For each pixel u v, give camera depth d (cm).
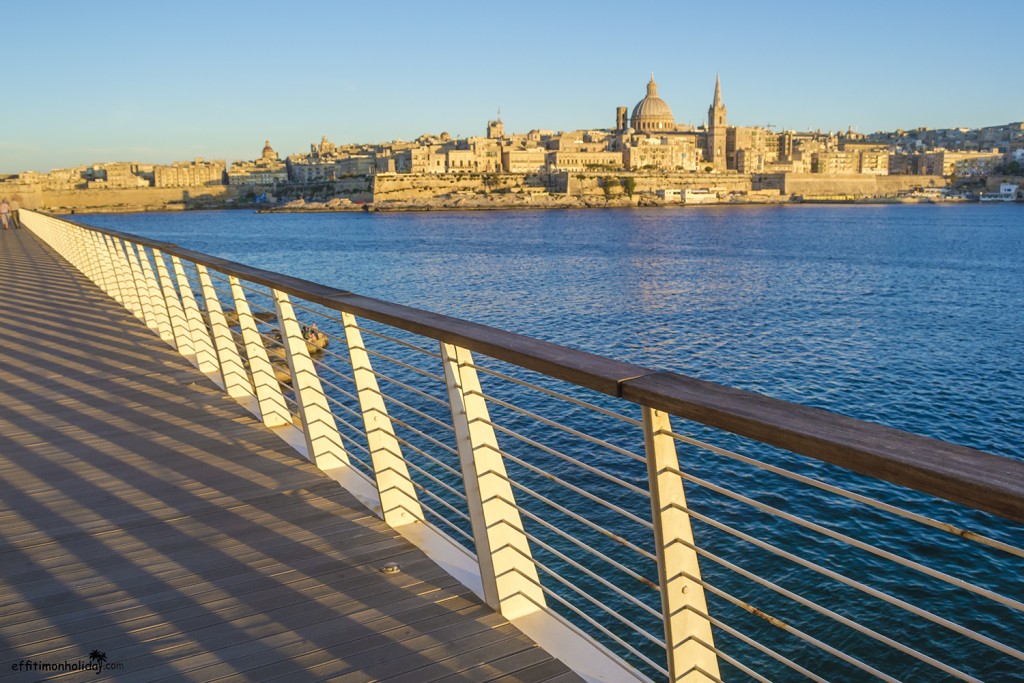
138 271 1303
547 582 1312
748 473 1838
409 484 516
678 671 272
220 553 482
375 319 432
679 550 266
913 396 2791
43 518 545
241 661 366
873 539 1523
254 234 13150
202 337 962
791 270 7194
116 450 685
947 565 1428
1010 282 6369
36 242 3484
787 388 2925
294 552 478
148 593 435
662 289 5816
